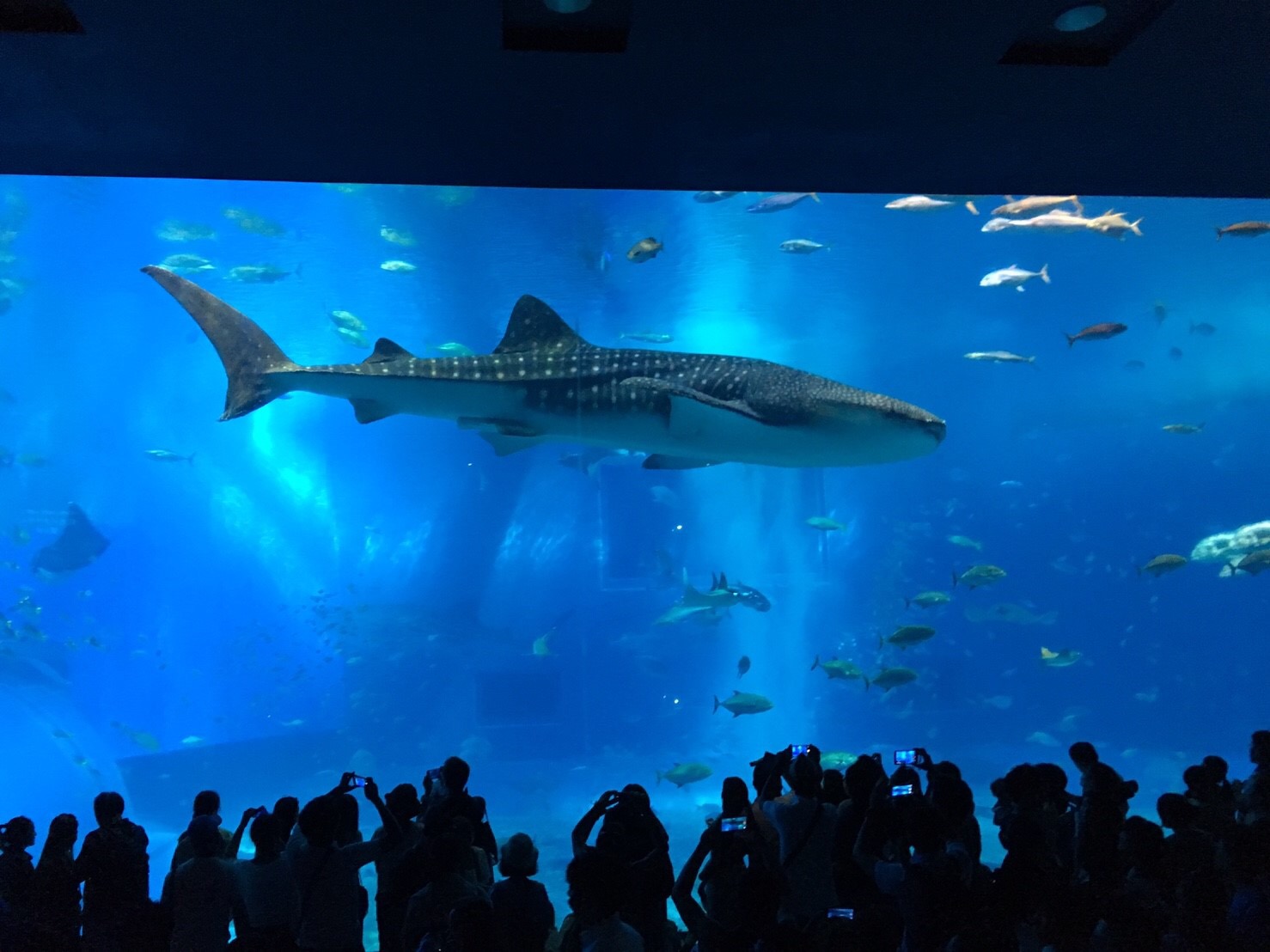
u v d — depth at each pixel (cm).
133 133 455
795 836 402
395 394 809
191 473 3425
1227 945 340
